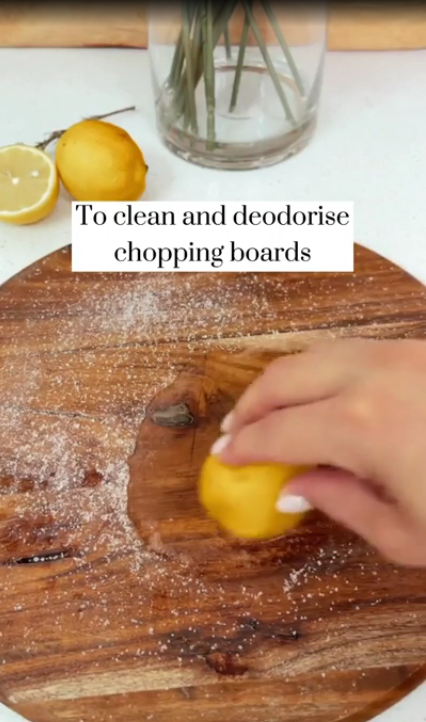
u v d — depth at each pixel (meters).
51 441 0.70
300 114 0.93
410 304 0.80
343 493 0.56
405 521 0.53
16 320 0.79
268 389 0.61
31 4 1.04
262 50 0.84
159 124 0.97
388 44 1.09
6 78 1.06
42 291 0.81
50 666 0.58
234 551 0.64
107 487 0.68
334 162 0.97
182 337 0.78
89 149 0.84
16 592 0.61
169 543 0.64
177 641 0.59
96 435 0.71
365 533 0.55
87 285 0.81
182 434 0.71
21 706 0.56
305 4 0.83
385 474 0.53
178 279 0.82
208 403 0.73
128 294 0.81
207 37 0.80
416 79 1.07
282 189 0.93
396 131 1.00
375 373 0.58
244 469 0.62
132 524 0.65
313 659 0.58
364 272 0.83
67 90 1.05
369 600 0.61
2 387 0.74
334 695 0.56
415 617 0.60
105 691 0.57
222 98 0.89
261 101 0.90
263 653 0.58
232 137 0.92
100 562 0.63
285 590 0.61
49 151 0.96
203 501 0.65
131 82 1.06
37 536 0.65
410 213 0.91
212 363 0.76
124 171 0.85
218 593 0.61
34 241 0.88
